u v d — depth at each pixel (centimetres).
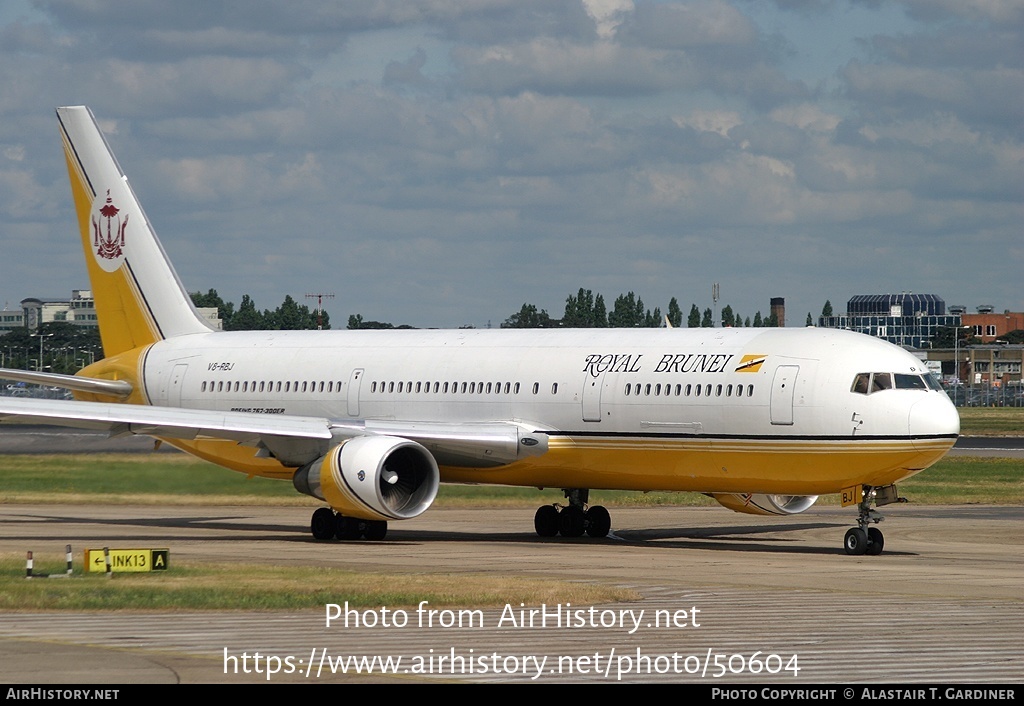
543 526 10525
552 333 10494
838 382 8819
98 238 12769
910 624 5734
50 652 5022
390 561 8306
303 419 9888
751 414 9050
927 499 14012
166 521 11862
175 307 12481
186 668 4744
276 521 11919
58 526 11225
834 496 14425
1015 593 6744
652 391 9481
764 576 7488
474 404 10338
